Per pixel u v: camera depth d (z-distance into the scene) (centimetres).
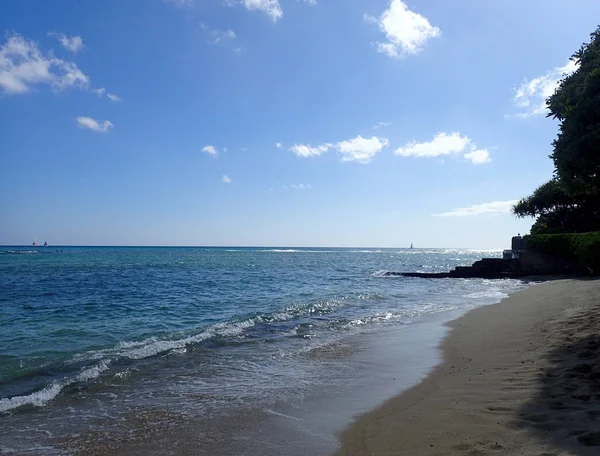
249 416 643
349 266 6338
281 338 1247
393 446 504
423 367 891
